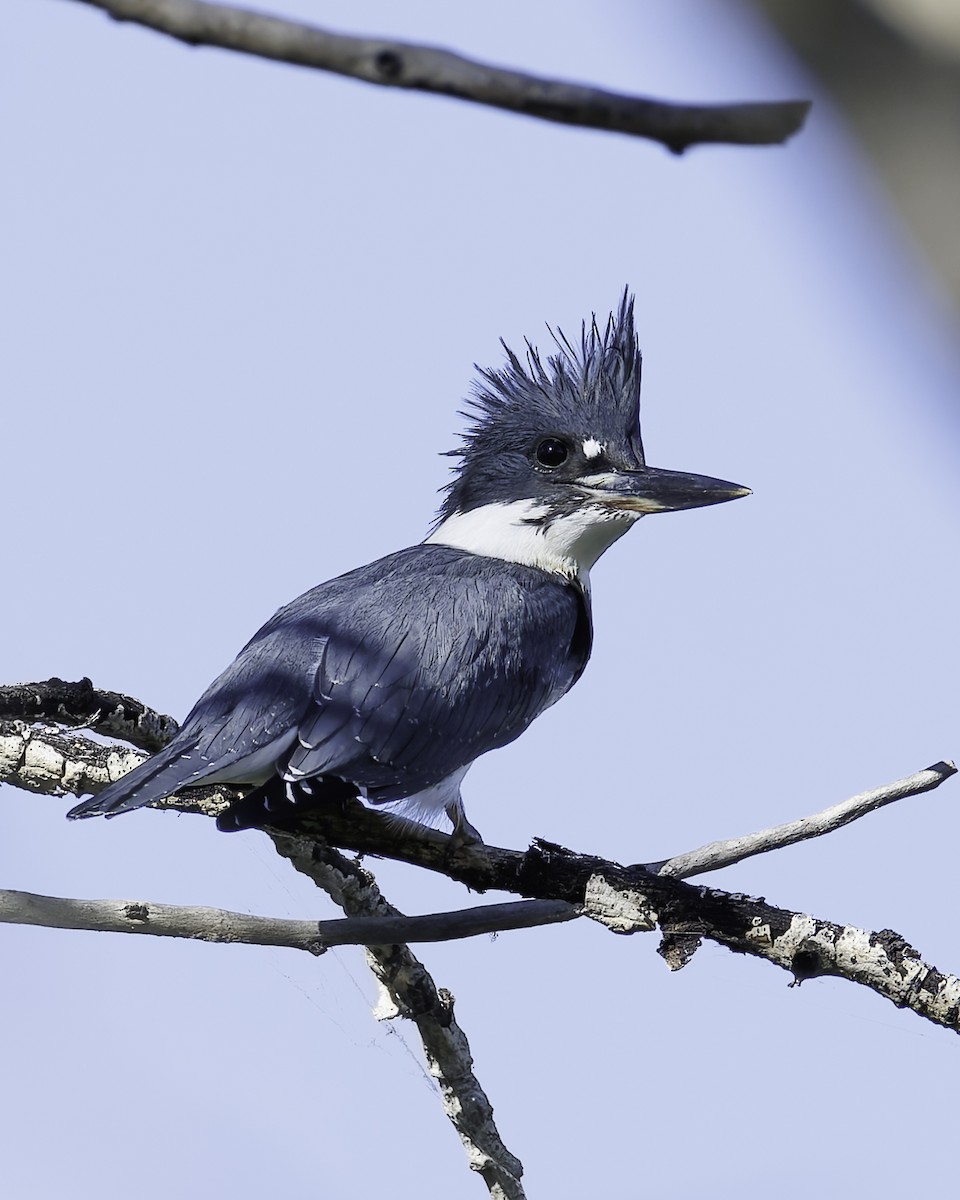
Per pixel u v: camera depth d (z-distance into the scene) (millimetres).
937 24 2744
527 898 8000
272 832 8422
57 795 8555
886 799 7465
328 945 7156
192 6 3609
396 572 9859
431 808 9148
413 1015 8234
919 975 7250
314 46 3602
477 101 3590
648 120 3520
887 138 2758
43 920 6844
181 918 6984
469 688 9234
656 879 7594
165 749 8469
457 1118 8305
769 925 7387
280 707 8688
